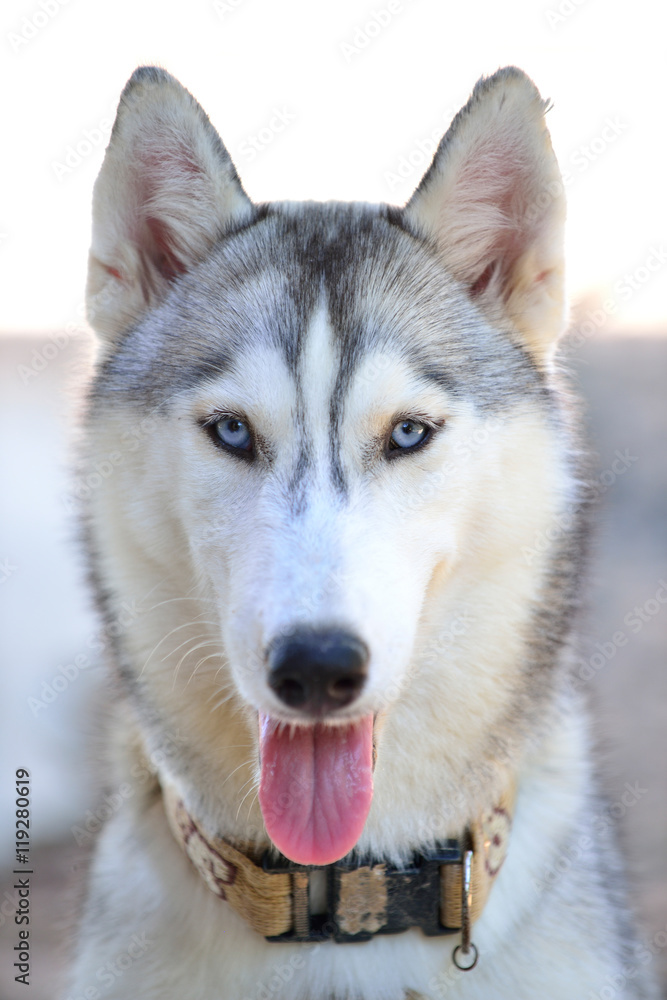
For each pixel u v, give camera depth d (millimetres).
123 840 2699
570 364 3373
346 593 2066
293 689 2035
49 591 6195
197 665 2449
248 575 2164
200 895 2500
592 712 3104
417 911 2395
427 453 2381
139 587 2539
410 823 2416
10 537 6984
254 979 2424
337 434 2334
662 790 4355
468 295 2652
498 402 2490
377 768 2408
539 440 2539
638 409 9211
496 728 2502
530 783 2689
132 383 2553
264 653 2047
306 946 2430
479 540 2475
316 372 2344
